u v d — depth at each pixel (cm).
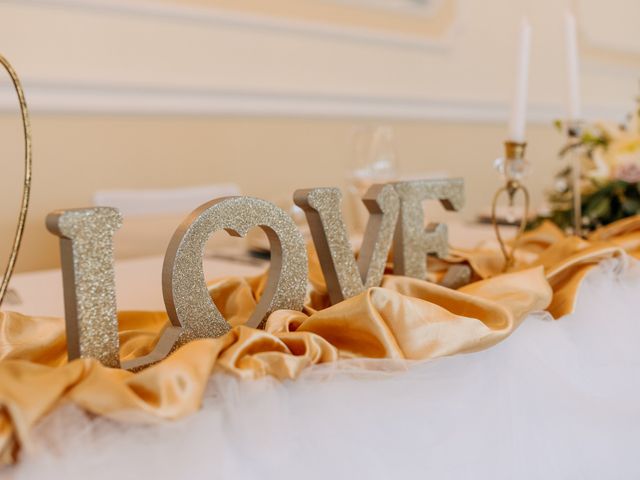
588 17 428
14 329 65
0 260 209
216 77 251
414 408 64
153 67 234
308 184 288
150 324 80
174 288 64
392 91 313
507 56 371
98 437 50
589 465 79
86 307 58
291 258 73
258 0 260
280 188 279
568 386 77
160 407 49
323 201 74
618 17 454
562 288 87
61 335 66
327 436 59
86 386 50
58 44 212
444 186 92
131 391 49
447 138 345
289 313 70
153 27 233
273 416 56
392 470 63
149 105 235
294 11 272
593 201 153
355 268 78
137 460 51
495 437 70
